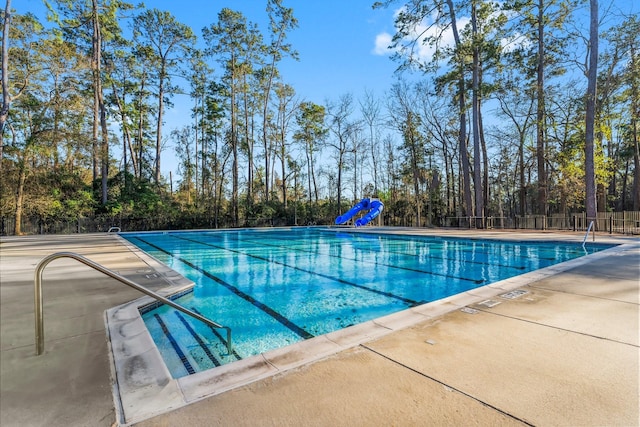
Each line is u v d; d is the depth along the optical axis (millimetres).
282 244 12438
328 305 4496
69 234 15453
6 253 8000
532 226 15328
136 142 26219
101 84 19484
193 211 22062
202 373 1985
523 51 17078
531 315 2951
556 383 1814
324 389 1785
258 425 1492
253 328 3605
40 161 16422
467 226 17719
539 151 18188
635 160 21594
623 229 12031
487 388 1773
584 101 14977
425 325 2738
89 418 1544
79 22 18391
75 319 2980
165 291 4266
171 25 22188
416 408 1605
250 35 22469
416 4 16250
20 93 15336
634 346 2277
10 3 14492
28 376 1938
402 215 25594
